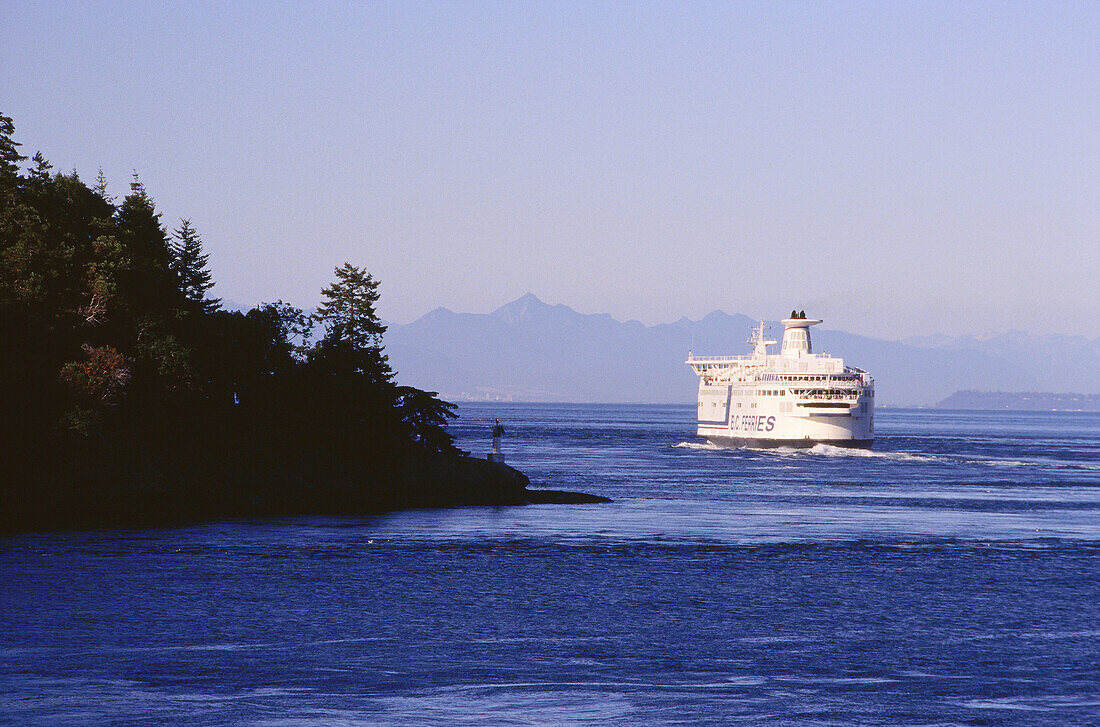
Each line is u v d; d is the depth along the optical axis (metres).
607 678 70.50
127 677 68.88
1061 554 126.50
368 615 87.44
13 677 68.31
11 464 142.38
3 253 146.75
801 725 61.94
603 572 109.62
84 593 92.44
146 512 148.25
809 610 92.19
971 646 80.00
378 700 65.19
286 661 73.38
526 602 93.81
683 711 63.94
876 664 74.75
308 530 136.75
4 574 99.88
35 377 141.62
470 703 64.88
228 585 97.94
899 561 119.88
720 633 83.38
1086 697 67.62
